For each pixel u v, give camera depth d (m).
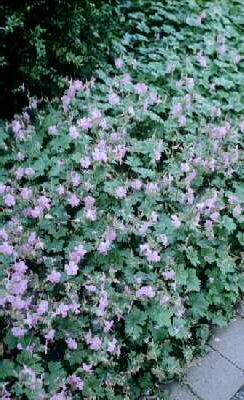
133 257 0.87
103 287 0.80
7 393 0.69
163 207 0.98
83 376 0.77
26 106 1.10
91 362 0.77
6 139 1.02
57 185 0.94
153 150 1.02
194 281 0.88
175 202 0.98
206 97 1.25
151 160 1.00
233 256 1.00
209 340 0.89
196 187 1.03
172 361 0.82
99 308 0.78
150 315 0.82
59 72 1.13
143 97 1.13
